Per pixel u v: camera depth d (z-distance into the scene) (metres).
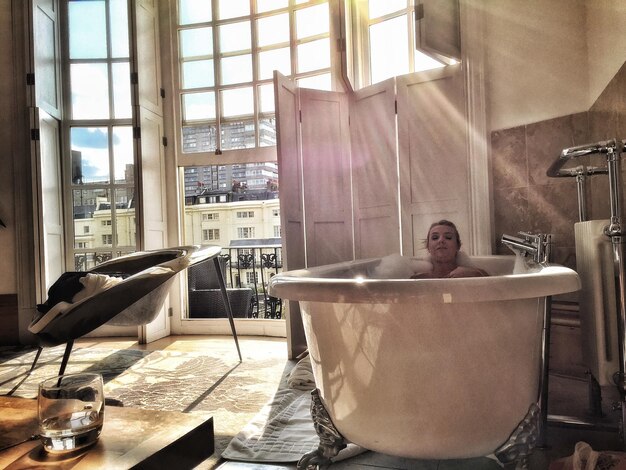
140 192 3.48
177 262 2.27
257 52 3.58
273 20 3.55
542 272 1.25
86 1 3.85
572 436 1.58
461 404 1.13
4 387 2.38
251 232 10.98
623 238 1.46
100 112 3.87
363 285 1.11
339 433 1.30
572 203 2.33
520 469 1.20
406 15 3.20
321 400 1.33
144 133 3.54
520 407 1.20
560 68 2.38
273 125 3.65
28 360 2.98
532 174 2.47
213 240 11.14
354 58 3.33
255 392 2.19
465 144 2.76
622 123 1.78
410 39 3.19
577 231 1.80
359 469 1.42
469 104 2.67
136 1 3.53
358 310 1.16
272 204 10.91
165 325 3.65
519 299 1.15
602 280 1.56
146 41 3.64
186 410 1.96
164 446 0.63
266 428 1.72
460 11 2.72
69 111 3.85
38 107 3.53
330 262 3.11
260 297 6.20
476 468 1.40
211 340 3.46
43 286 3.46
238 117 3.66
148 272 2.11
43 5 3.66
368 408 1.19
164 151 3.79
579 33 2.32
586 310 1.68
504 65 2.58
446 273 2.26
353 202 3.23
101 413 0.66
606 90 1.99
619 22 1.84
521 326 1.18
